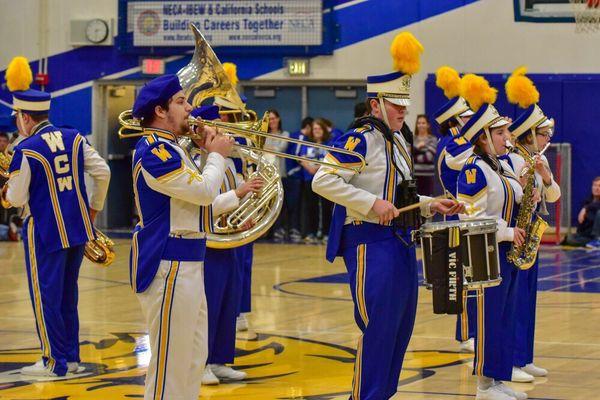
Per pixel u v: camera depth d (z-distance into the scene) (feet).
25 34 69.10
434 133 63.26
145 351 28.71
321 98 66.59
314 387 24.22
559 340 30.22
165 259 17.52
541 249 57.57
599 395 23.32
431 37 63.62
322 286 42.37
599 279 44.39
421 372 25.77
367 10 64.80
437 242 19.60
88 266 49.93
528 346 25.43
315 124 59.77
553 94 61.67
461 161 28.43
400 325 19.74
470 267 20.12
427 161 57.98
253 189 23.35
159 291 17.49
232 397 23.26
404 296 19.40
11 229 62.34
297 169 61.21
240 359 27.68
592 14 51.49
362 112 31.83
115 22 68.08
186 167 17.34
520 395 23.02
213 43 66.44
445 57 63.41
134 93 70.33
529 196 23.13
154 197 17.61
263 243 61.11
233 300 25.11
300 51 65.62
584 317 34.35
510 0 62.44
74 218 25.75
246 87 67.15
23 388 24.09
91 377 25.39
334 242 19.77
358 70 65.21
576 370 26.08
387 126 19.79
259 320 33.96
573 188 61.57
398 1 64.18
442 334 31.27
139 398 23.04
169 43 67.00
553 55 62.18
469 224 20.11
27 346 29.60
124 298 39.09
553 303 37.60
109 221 70.23
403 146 19.98
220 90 23.72
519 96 26.09
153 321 17.61
